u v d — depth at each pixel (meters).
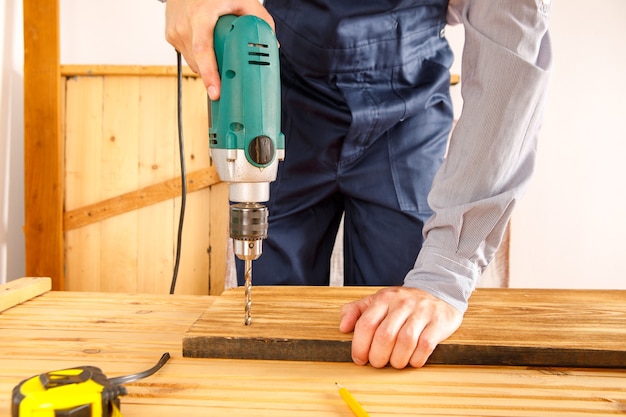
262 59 0.72
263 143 0.72
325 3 1.04
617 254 2.78
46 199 2.25
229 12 0.76
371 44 1.07
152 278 2.34
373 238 1.20
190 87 2.29
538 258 2.79
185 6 0.78
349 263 1.31
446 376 0.69
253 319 0.82
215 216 2.32
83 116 2.29
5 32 2.19
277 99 0.74
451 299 0.79
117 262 2.34
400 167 1.16
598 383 0.67
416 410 0.59
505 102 0.78
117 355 0.73
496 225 0.83
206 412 0.57
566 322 0.84
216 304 0.91
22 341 0.78
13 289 0.97
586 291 1.04
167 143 2.30
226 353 0.73
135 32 2.50
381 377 0.68
